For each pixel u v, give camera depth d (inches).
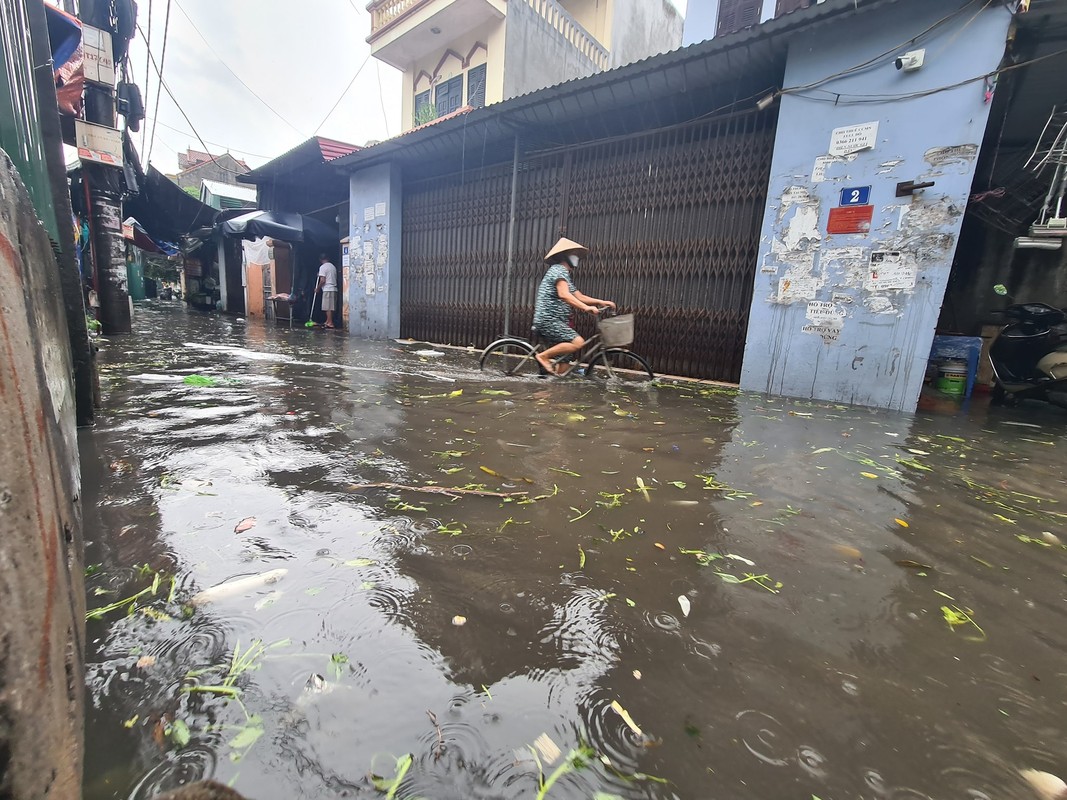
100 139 306.7
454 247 384.2
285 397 167.9
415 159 395.5
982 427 171.5
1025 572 73.0
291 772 37.0
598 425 150.3
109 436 113.8
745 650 53.3
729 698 46.6
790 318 213.8
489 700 44.8
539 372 251.0
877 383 197.5
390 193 415.8
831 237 201.6
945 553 77.8
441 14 478.3
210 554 66.2
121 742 38.7
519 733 41.6
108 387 168.2
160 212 655.8
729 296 244.7
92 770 36.3
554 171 312.7
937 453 134.4
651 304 271.6
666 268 264.7
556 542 75.7
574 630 55.2
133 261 847.1
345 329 500.4
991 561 75.9
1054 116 217.6
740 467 115.8
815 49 197.9
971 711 46.4
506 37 475.2
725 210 243.1
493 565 67.9
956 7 170.7
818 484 106.1
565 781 37.7
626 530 81.0
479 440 127.9
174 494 84.0
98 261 325.1
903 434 155.4
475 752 39.6
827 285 204.1
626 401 192.2
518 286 338.3
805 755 40.8
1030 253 270.7
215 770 36.8
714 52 211.3
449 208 385.4
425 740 40.4
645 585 65.1
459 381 222.5
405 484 94.9
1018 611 63.1
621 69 230.8
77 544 37.9
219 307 828.6
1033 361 221.8
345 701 43.7
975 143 172.6
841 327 202.7
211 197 841.5
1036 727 44.8
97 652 47.8
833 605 62.5
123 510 77.4
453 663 49.2
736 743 41.7
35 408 32.0
